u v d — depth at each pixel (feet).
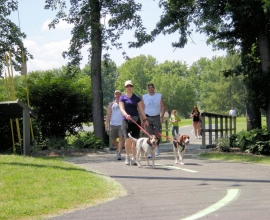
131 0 66.18
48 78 72.59
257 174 32.96
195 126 85.40
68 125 73.05
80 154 51.60
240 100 361.30
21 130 59.67
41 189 25.12
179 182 29.27
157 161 41.98
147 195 25.00
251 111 66.08
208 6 56.08
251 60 63.93
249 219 19.35
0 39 81.97
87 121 74.33
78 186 26.12
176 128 77.87
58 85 70.54
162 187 27.48
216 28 60.08
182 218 19.80
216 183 28.84
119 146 43.80
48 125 71.61
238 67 65.87
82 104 72.69
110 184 27.58
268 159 41.22
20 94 69.10
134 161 39.27
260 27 55.77
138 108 39.58
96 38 66.08
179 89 363.15
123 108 38.68
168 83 365.81
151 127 47.14
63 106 71.41
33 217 20.27
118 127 45.98
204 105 424.05
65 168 32.42
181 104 363.76
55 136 68.33
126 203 22.99
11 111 46.26
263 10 49.96
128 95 39.06
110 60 69.05
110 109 46.70
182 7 59.31
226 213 20.54
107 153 52.70
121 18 64.44
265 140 48.98
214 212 20.79
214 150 51.34
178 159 43.19
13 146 55.62
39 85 70.23
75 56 68.28
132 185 28.17
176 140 39.81
